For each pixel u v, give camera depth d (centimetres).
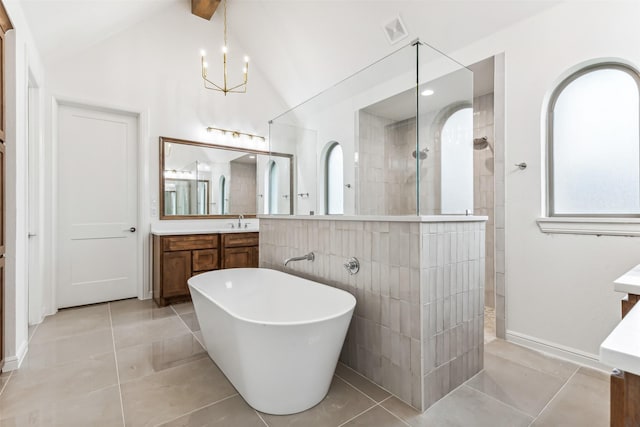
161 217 342
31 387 165
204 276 219
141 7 301
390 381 163
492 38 230
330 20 303
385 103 199
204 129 372
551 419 141
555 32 198
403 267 156
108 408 148
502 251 225
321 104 250
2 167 175
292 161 280
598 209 195
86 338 230
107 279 321
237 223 396
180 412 146
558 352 199
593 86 196
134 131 336
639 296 96
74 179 303
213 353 191
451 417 143
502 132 225
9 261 182
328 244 206
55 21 233
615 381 50
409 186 180
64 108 297
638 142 181
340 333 151
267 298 235
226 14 376
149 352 208
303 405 147
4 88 177
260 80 417
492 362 193
